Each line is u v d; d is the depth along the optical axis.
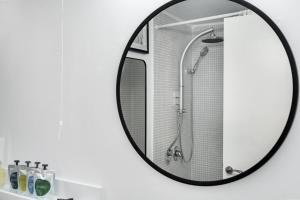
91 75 1.52
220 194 1.15
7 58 1.94
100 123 1.48
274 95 1.04
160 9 1.28
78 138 1.56
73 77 1.58
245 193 1.10
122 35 1.42
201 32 1.18
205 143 1.16
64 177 1.60
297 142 1.01
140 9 1.37
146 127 1.31
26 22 1.83
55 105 1.66
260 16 1.07
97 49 1.50
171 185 1.26
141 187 1.34
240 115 1.09
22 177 1.65
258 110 1.06
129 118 1.35
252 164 1.07
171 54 1.24
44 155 1.70
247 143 1.08
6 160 1.92
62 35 1.64
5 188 1.77
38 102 1.75
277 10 1.06
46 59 1.71
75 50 1.58
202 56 1.17
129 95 1.36
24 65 1.83
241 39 1.10
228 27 1.12
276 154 1.04
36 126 1.75
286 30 1.04
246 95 1.08
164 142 1.25
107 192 1.44
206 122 1.16
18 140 1.85
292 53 1.03
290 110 1.01
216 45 1.14
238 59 1.10
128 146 1.38
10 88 1.91
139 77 1.33
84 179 1.52
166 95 1.25
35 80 1.77
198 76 1.18
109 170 1.44
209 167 1.15
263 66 1.06
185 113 1.21
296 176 1.01
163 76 1.26
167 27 1.26
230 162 1.11
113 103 1.43
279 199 1.04
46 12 1.72
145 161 1.31
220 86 1.13
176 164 1.22
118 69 1.40
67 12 1.62
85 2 1.55
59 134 1.63
